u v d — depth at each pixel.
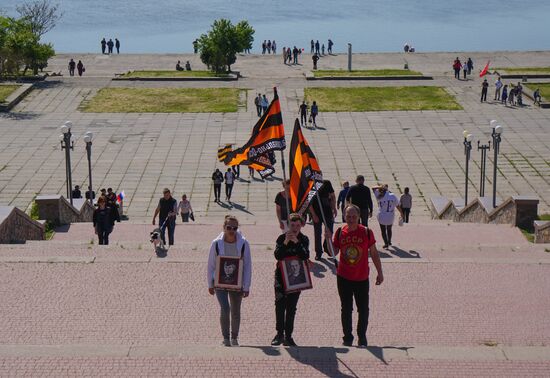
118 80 76.94
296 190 18.00
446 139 59.38
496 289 18.64
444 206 43.94
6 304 17.38
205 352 13.78
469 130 61.34
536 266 20.17
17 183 50.22
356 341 15.71
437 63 90.62
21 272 19.34
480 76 76.94
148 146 57.84
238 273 14.75
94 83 75.94
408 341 15.84
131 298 17.81
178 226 32.50
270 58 94.12
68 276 19.11
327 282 19.14
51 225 32.84
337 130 61.66
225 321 14.98
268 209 46.16
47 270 19.50
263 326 16.52
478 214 37.41
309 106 68.06
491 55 94.31
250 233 30.11
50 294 17.98
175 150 57.03
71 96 71.12
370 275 19.62
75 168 53.16
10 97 68.75
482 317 17.00
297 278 14.83
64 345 14.12
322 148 57.50
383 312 17.30
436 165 53.88
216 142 58.81
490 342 15.77
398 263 20.42
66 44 178.50
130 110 67.06
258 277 19.36
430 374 13.08
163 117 65.19
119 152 56.50
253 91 73.56
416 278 19.39
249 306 17.55
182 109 67.50
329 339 15.98
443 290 18.59
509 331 16.27
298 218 14.82
